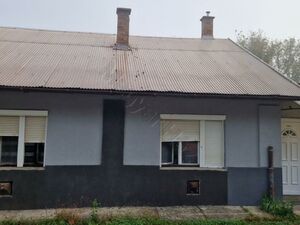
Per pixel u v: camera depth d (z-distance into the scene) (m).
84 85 8.47
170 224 7.26
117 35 12.42
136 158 9.02
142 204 8.90
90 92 8.38
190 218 7.83
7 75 8.62
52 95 8.88
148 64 10.73
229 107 9.36
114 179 8.91
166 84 9.05
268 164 9.24
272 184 9.13
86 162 8.87
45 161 8.72
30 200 8.54
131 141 9.05
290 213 8.09
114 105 9.08
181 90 8.65
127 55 11.51
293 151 10.34
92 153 8.91
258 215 8.09
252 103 9.40
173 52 12.30
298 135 10.38
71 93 8.52
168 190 9.00
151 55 11.75
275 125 9.38
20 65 9.45
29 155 8.87
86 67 9.90
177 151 9.38
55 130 8.84
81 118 8.95
